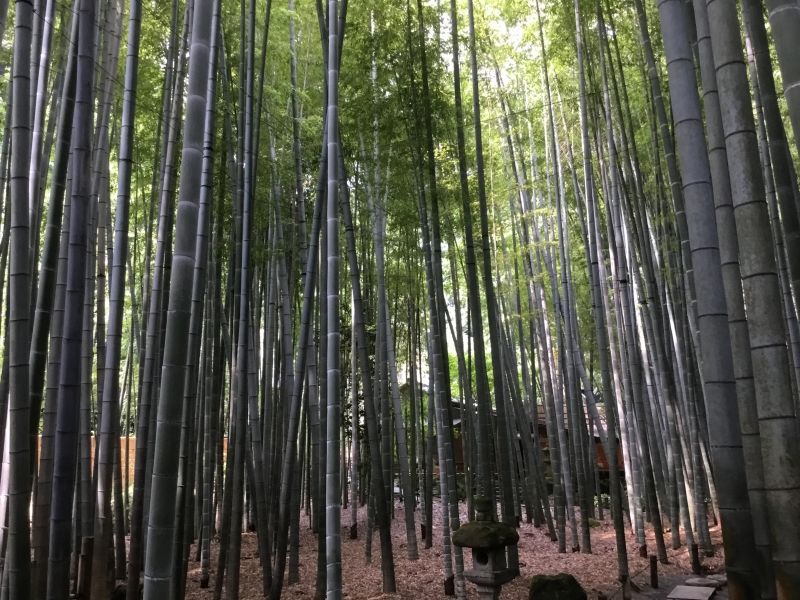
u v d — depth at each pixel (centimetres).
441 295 617
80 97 323
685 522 616
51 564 299
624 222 787
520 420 922
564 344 805
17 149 277
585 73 753
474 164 870
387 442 932
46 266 331
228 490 541
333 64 396
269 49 695
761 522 208
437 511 1076
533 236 938
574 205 970
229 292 602
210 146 384
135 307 771
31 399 320
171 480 238
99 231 536
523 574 626
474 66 550
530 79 946
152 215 607
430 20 639
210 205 382
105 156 511
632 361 679
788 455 171
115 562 559
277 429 736
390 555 577
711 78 225
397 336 1123
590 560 685
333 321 396
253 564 677
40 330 326
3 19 273
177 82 466
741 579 207
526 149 1019
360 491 1223
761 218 183
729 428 216
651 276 658
